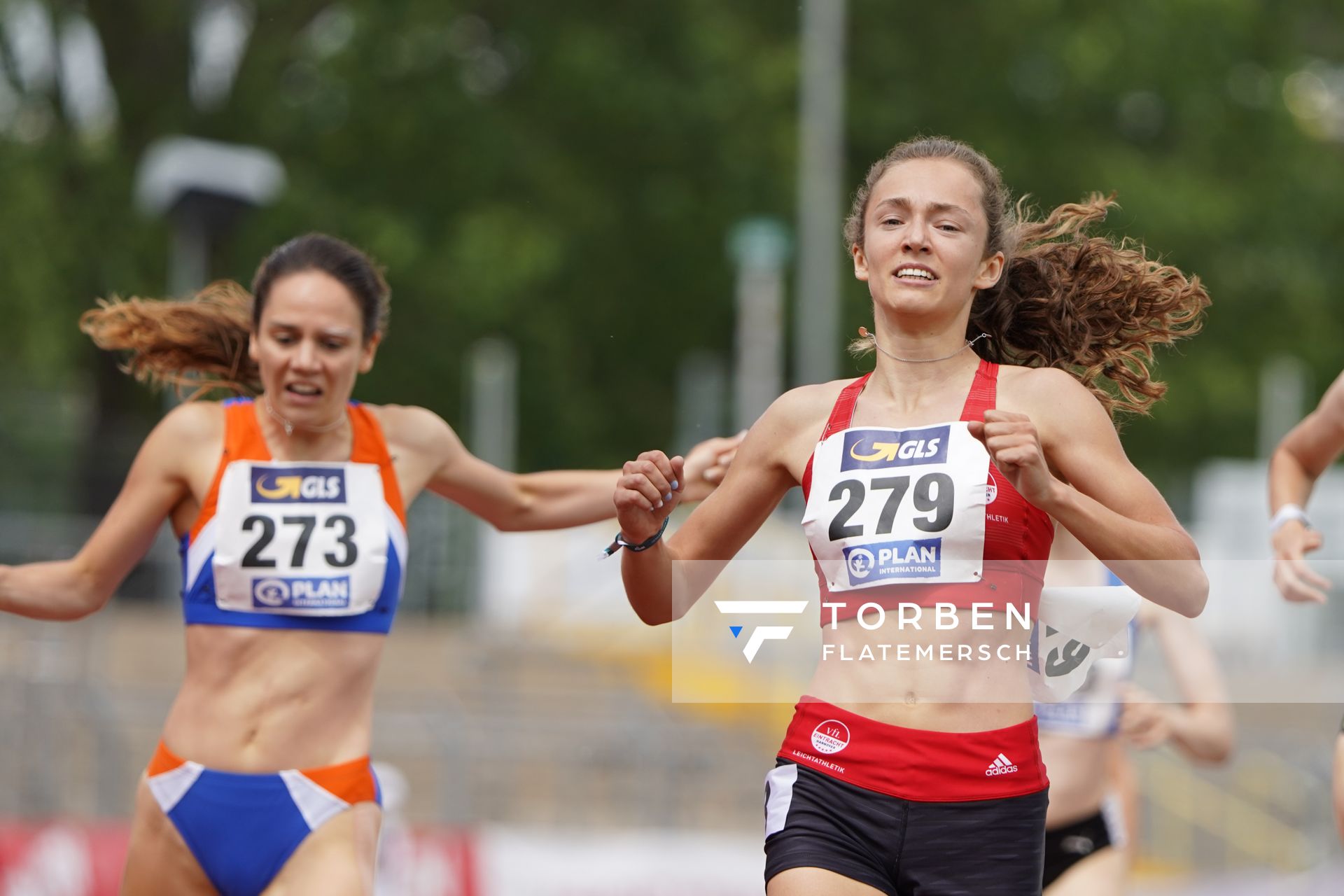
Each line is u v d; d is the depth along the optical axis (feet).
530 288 262.67
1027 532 40.63
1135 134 299.99
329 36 260.01
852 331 262.06
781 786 41.86
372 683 52.60
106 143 248.52
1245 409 294.46
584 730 115.14
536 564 191.62
